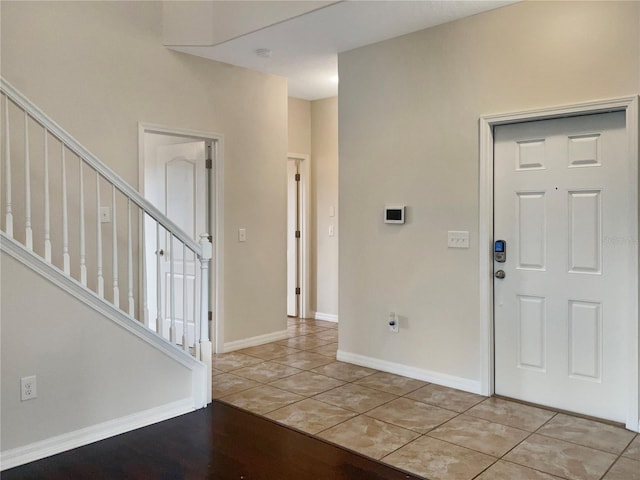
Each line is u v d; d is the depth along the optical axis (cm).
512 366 358
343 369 429
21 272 266
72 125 376
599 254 319
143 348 317
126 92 405
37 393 273
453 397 362
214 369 427
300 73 504
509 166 354
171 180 496
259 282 510
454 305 379
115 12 398
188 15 422
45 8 362
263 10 381
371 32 392
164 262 498
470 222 368
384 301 421
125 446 288
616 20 302
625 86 299
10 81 347
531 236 346
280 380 400
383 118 416
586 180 323
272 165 517
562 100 323
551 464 264
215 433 305
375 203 424
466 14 358
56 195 365
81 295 289
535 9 332
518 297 354
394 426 313
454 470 259
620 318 312
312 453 279
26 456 269
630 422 304
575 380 331
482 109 359
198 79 451
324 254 627
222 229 474
